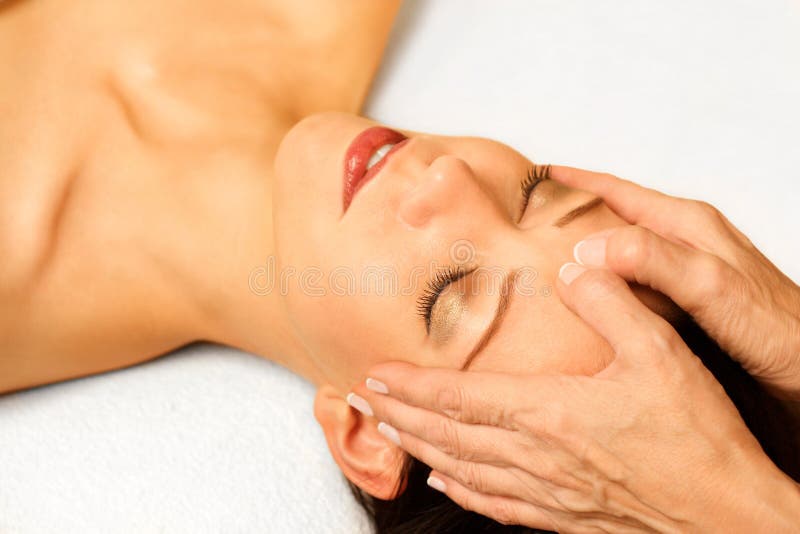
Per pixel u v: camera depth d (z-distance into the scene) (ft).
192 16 4.32
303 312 3.34
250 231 3.81
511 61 4.84
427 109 4.78
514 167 3.35
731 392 3.15
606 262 2.94
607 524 3.01
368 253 3.11
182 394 4.15
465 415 2.95
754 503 2.74
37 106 3.94
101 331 4.03
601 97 4.69
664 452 2.76
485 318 2.99
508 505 3.15
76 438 3.95
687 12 4.83
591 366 2.93
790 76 4.64
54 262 3.87
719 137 4.54
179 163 3.99
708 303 2.89
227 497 3.87
